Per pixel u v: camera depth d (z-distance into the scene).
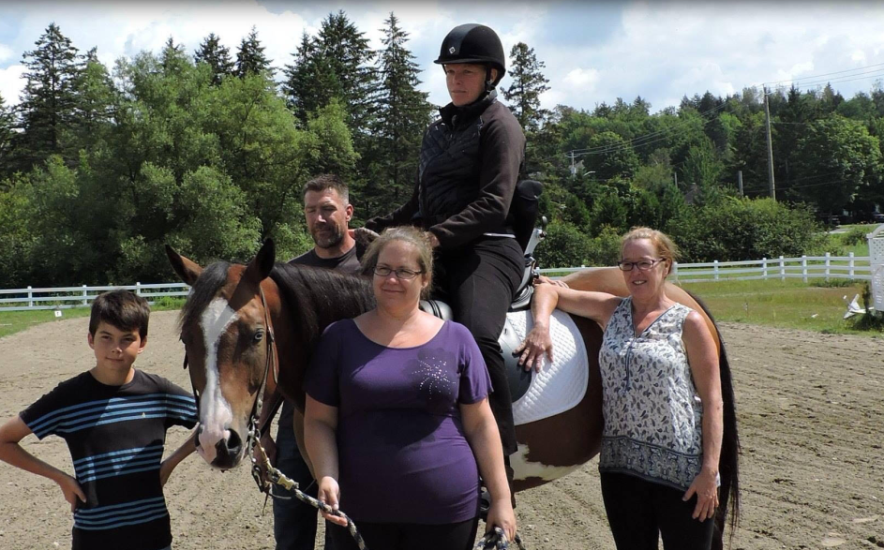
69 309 22.47
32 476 6.30
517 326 3.31
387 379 2.42
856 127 74.69
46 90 57.94
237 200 33.12
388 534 2.46
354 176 46.81
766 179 76.19
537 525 4.92
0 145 57.25
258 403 2.53
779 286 21.62
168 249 2.69
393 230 2.59
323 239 3.81
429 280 2.58
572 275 3.86
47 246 31.66
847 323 13.38
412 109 50.06
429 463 2.41
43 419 2.90
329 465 2.44
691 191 88.44
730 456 3.37
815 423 7.10
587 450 3.46
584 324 3.52
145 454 2.96
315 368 2.53
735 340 12.29
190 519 5.19
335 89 51.72
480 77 3.24
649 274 3.04
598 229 42.94
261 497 5.66
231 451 2.35
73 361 12.27
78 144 34.38
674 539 2.98
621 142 109.44
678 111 161.12
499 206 3.01
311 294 2.90
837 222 72.44
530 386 3.22
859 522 4.68
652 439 2.97
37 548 4.72
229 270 2.56
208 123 35.44
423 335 2.51
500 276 3.18
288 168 36.81
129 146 32.50
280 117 36.50
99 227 32.69
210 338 2.43
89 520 2.88
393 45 51.12
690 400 2.98
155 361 11.91
